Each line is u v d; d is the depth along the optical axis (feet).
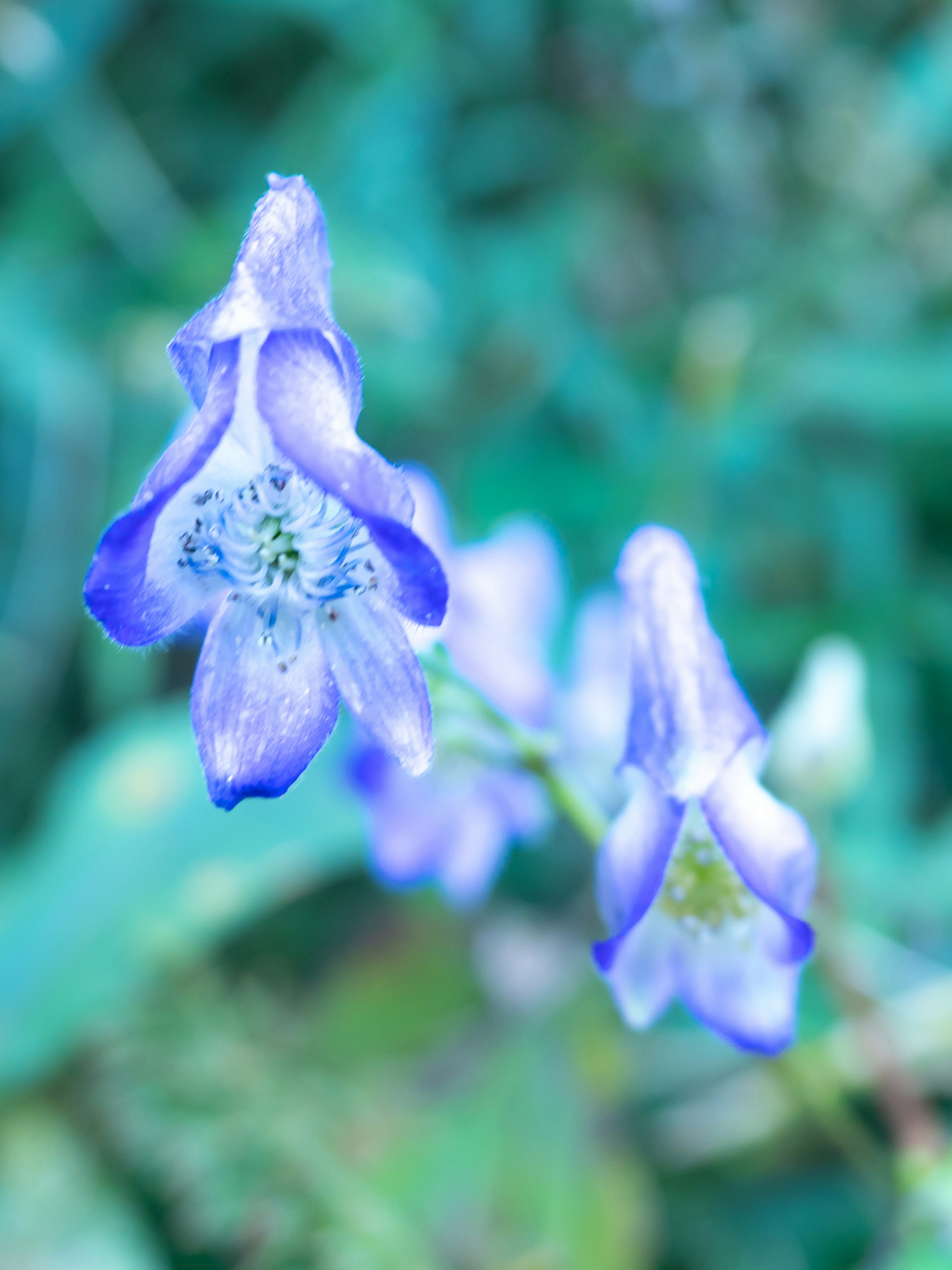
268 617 0.42
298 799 0.73
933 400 0.85
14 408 0.89
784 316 0.94
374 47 0.94
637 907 0.43
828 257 0.95
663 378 0.95
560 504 0.88
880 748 0.78
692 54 0.97
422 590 0.38
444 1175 0.68
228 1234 0.68
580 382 0.92
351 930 0.80
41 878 0.74
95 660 0.86
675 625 0.46
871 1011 0.61
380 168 0.93
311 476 0.39
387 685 0.42
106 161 0.93
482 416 0.92
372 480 0.39
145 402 0.88
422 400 0.90
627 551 0.47
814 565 0.90
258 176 0.94
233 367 0.39
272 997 0.74
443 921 0.78
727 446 0.88
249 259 0.41
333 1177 0.66
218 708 0.42
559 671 0.81
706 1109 0.72
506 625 0.64
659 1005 0.46
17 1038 0.69
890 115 0.97
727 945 0.46
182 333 0.41
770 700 0.85
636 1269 0.67
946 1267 0.55
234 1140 0.67
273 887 0.71
